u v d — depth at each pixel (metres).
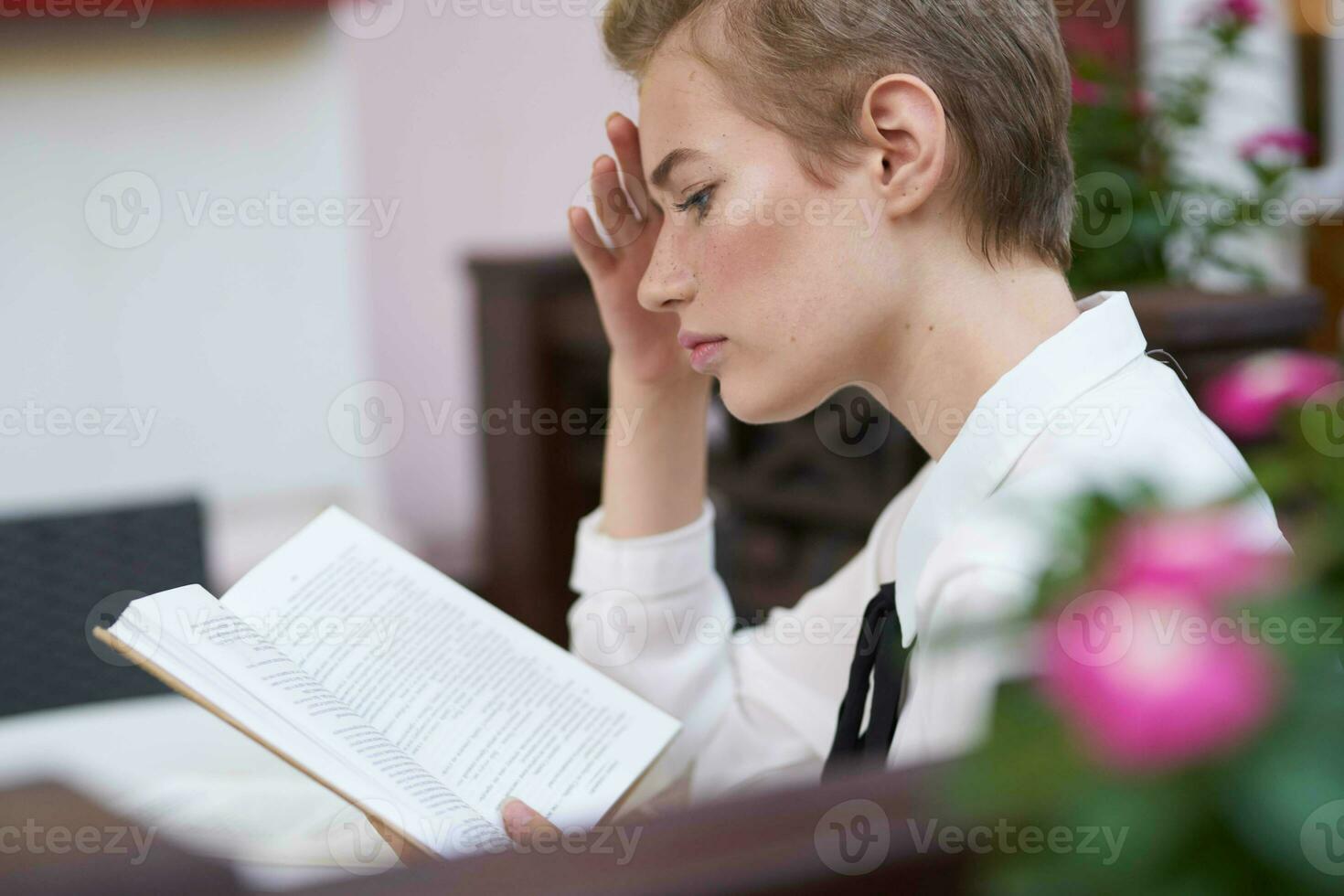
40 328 3.90
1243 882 0.38
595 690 1.32
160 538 2.18
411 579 1.39
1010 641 0.44
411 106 4.97
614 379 1.54
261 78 3.94
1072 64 3.02
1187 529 0.43
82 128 3.84
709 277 1.21
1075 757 0.39
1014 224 1.19
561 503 4.00
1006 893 0.44
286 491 4.13
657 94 1.23
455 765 1.24
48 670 2.10
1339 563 0.42
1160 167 3.02
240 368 4.05
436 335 5.10
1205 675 0.38
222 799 1.38
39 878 0.46
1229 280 3.32
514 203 5.15
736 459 3.33
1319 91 3.70
